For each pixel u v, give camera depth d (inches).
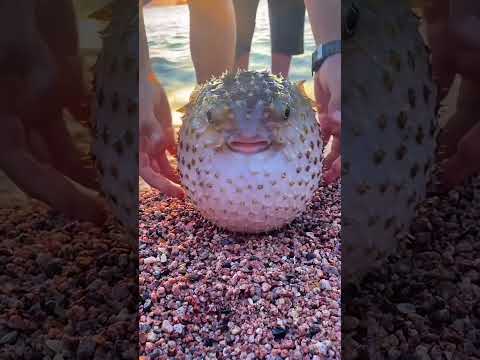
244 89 24.9
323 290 26.3
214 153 25.2
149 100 27.5
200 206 27.0
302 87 26.5
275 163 25.2
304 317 25.9
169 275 26.7
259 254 27.2
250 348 25.5
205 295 26.3
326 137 28.4
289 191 26.0
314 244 27.6
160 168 29.2
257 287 26.3
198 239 27.9
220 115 24.8
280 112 24.7
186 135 26.2
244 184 25.4
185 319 26.1
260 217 26.6
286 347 25.4
